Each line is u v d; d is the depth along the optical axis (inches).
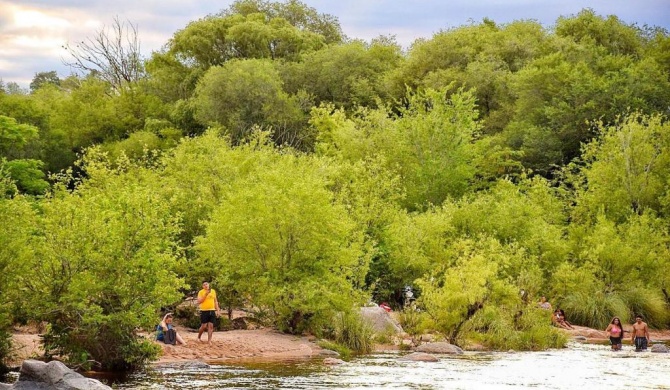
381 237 1603.1
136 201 818.2
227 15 3425.2
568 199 2059.5
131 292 801.6
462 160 2154.3
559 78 2438.5
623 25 2893.7
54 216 806.5
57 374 580.4
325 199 1141.1
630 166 1989.4
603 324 1533.0
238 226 1117.1
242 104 2748.5
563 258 1660.9
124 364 812.6
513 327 1210.0
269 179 1207.6
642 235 1702.8
